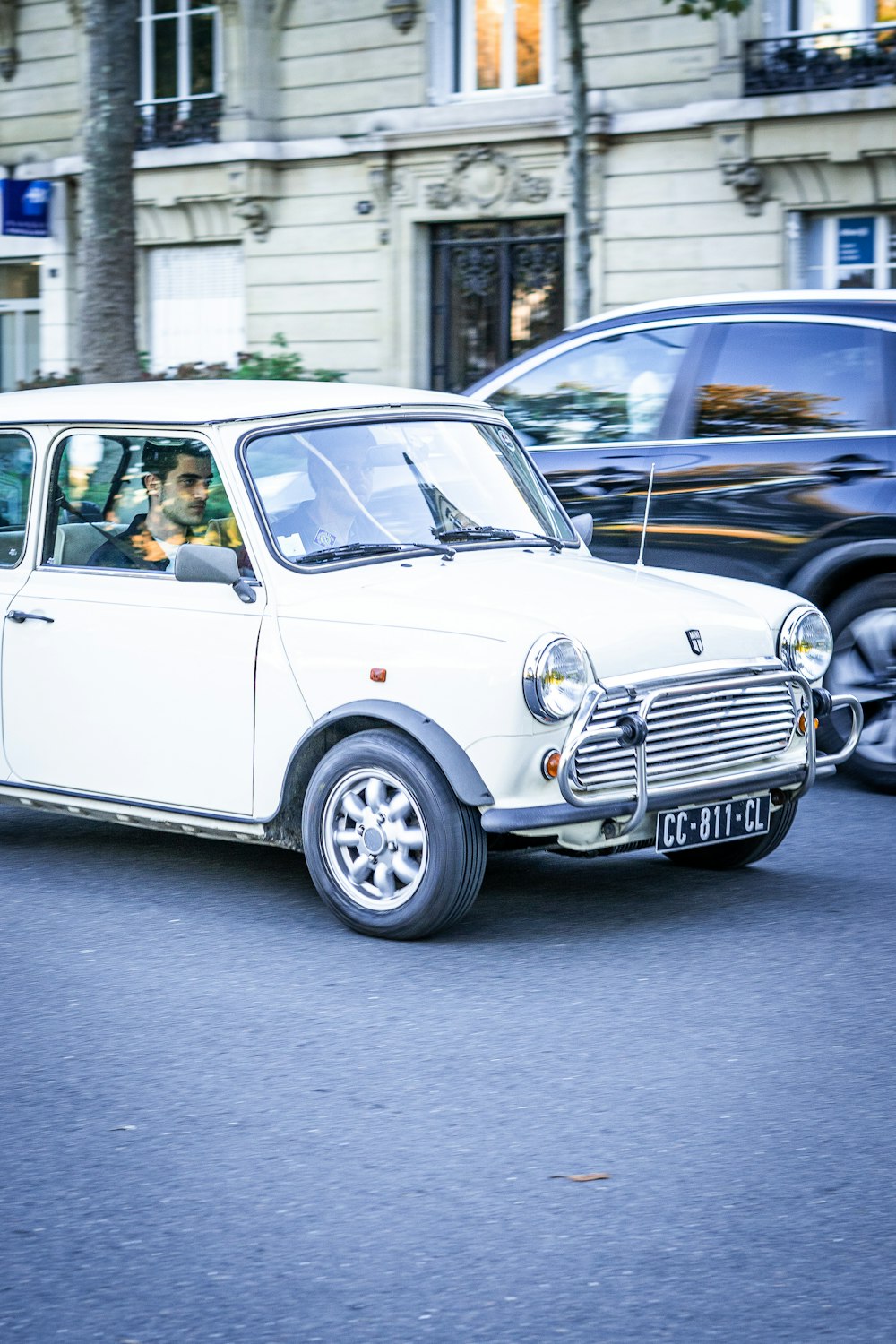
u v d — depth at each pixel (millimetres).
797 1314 3713
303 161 24250
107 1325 3705
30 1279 3912
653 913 6863
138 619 6977
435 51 22766
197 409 7012
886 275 19656
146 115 25469
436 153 22828
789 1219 4172
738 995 5863
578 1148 4609
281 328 24812
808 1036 5465
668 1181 4398
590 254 16828
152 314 26531
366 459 7160
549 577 6781
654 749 6340
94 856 7871
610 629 6320
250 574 6750
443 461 7410
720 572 9352
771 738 6777
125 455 7152
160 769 6961
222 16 24500
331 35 23781
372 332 23844
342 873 6520
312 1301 3797
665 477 9500
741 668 6609
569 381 9953
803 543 9055
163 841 8141
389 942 6477
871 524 8859
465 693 6117
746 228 20219
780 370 9242
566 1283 3863
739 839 7094
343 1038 5465
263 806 6691
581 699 6102
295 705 6547
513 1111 4875
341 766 6414
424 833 6266
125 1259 4008
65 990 5980
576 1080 5109
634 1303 3771
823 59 19391
